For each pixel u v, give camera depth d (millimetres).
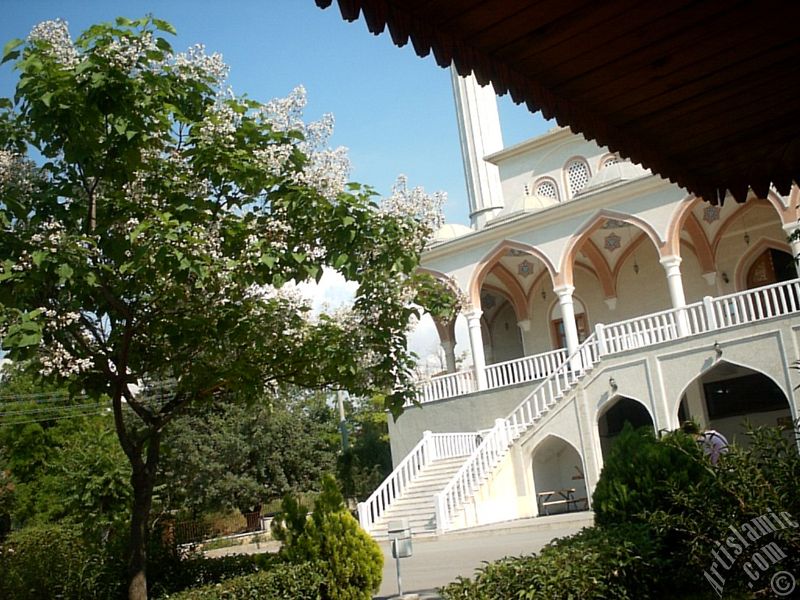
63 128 7312
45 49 7547
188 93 8391
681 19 4105
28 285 7078
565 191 29875
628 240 26797
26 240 7367
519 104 4547
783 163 6164
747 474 6191
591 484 21203
